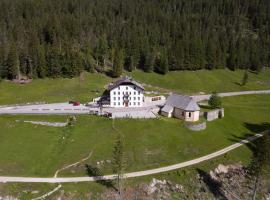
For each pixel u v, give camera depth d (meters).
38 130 111.75
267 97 175.00
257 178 88.06
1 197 83.69
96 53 187.12
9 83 157.25
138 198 87.56
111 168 96.19
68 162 96.81
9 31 198.38
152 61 193.62
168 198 89.19
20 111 123.44
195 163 101.62
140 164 98.69
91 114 120.62
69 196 84.94
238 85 194.75
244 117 138.50
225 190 94.88
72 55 166.38
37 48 166.75
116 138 108.50
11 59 158.38
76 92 149.50
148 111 126.38
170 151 105.88
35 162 96.19
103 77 173.25
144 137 110.00
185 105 121.06
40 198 83.69
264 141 86.19
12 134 109.12
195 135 115.62
